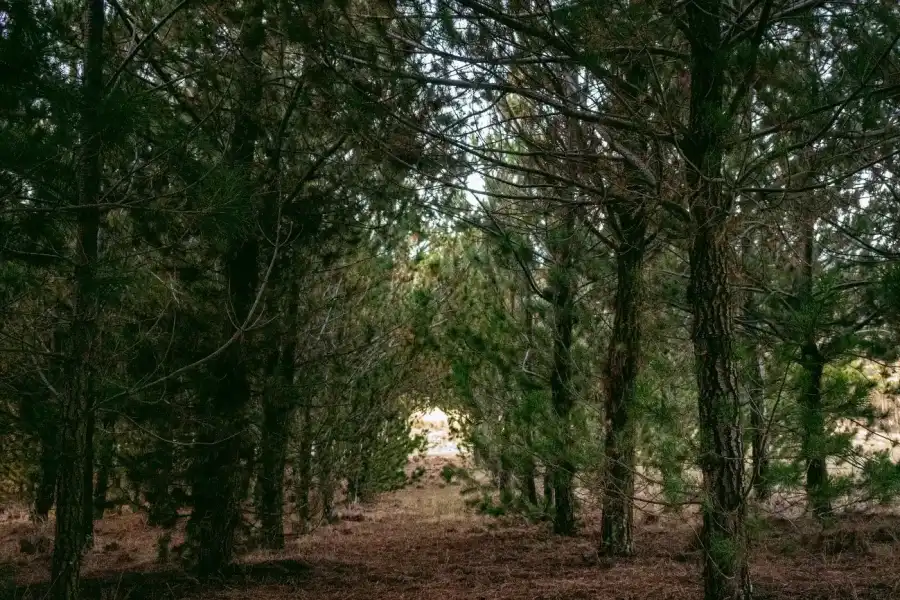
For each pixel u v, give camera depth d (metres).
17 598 5.92
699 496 4.73
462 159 5.73
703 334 4.97
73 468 5.12
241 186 4.80
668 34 5.07
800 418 4.45
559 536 9.23
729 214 4.65
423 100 5.57
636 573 6.70
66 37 4.89
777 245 7.61
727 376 4.88
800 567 6.34
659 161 5.00
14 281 5.02
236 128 6.62
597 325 9.08
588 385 8.26
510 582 6.64
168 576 7.03
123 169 5.43
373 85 5.34
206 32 6.02
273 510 8.66
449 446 23.52
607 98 5.40
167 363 6.32
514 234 7.92
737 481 4.76
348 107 5.38
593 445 6.80
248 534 7.43
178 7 5.27
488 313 9.74
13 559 8.41
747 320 7.62
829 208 6.60
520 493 9.34
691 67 5.12
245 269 6.94
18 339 5.07
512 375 8.92
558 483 7.95
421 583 6.76
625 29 4.42
